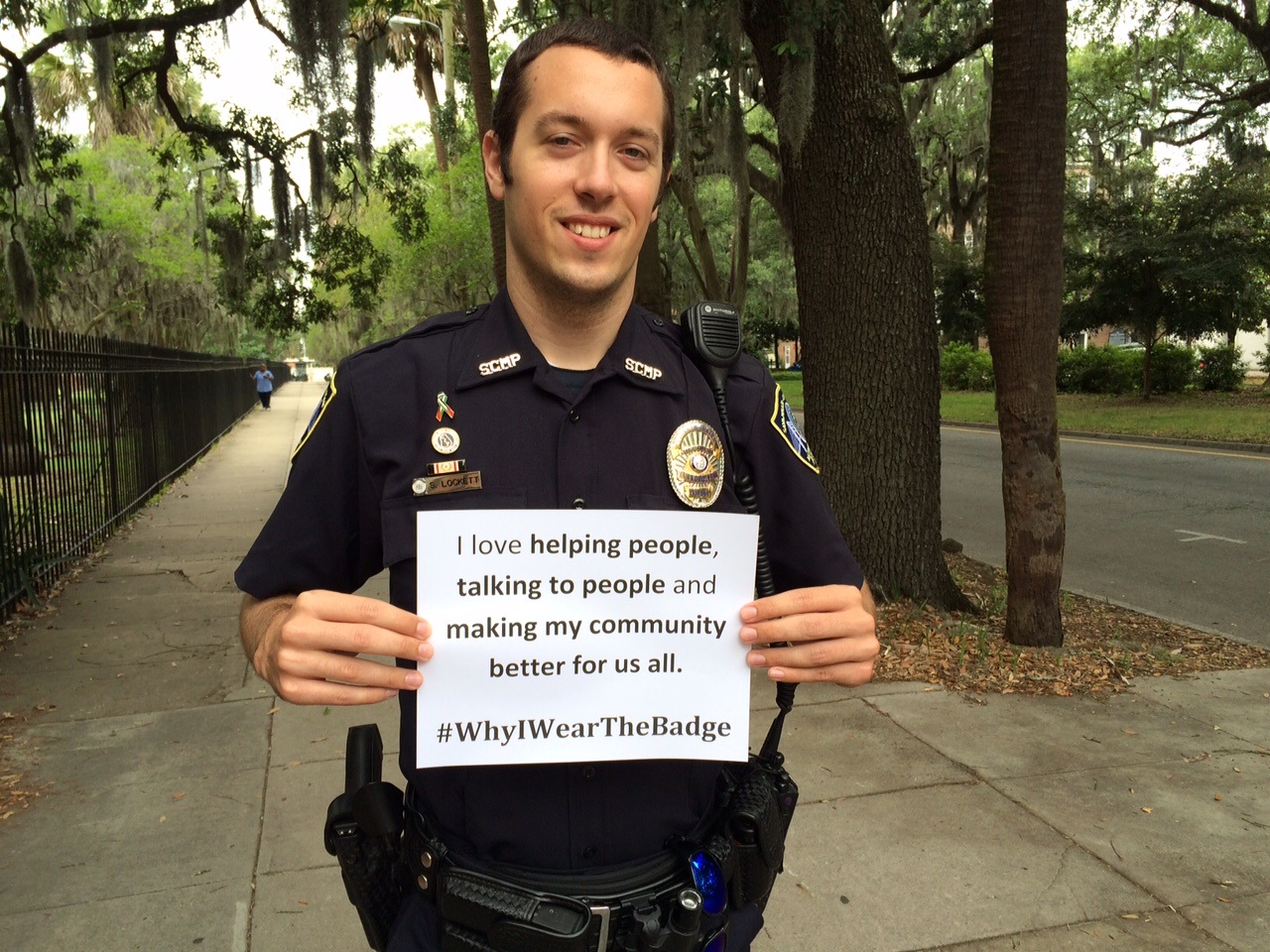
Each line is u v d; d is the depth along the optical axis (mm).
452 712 1146
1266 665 4992
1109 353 25094
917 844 3096
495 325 1268
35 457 6660
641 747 1188
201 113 14578
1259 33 15453
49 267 13273
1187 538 8781
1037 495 5113
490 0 13820
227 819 3273
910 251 5855
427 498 1200
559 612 1163
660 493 1247
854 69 5699
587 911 1184
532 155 1204
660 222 14961
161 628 5645
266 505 10648
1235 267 18438
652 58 1248
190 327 34406
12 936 2604
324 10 8320
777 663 1204
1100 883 2873
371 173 11477
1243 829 3197
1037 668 4805
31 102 9266
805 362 6184
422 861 1250
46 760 3771
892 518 5957
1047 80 4684
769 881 1370
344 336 45594
